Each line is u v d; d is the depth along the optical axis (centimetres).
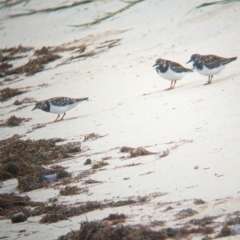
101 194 1129
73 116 1764
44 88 2144
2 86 2283
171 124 1447
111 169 1251
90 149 1421
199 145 1264
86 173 1263
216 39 2094
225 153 1186
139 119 1549
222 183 1052
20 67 2422
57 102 1753
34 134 1659
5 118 1919
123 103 1742
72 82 2106
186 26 2281
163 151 1280
